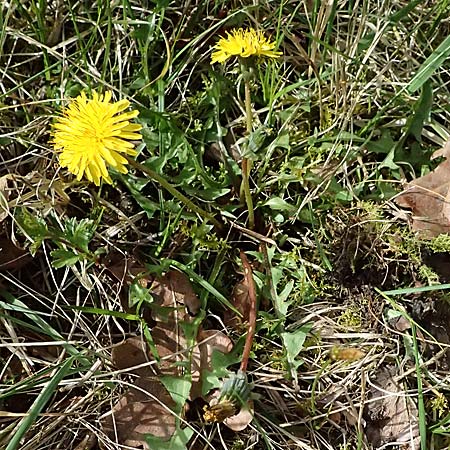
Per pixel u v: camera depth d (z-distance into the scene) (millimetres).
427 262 240
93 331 231
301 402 222
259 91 266
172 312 224
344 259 238
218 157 255
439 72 268
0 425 214
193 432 212
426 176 242
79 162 191
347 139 249
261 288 233
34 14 264
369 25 265
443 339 230
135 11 268
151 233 242
